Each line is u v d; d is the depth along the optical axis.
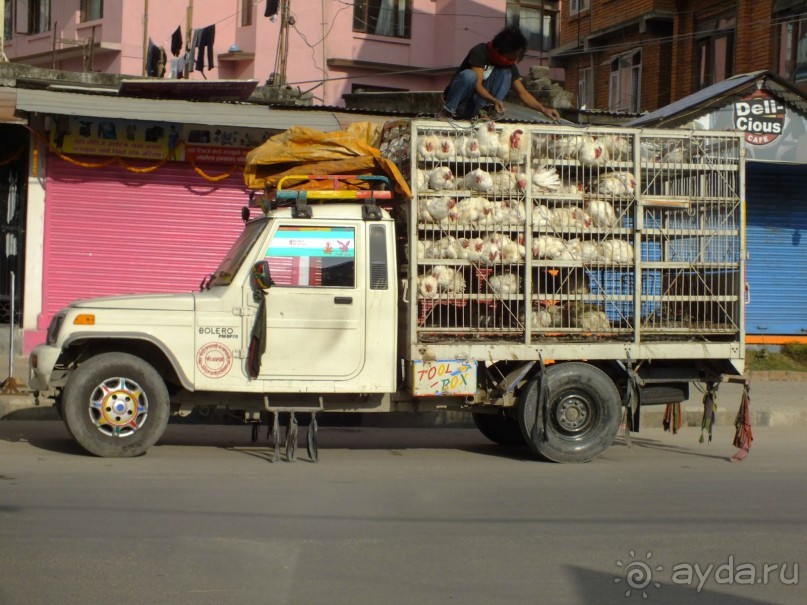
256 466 8.39
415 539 6.10
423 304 8.65
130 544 5.79
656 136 9.12
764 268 16.23
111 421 8.37
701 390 9.66
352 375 8.52
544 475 8.39
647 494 7.65
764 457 9.64
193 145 14.52
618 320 9.07
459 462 9.00
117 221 14.48
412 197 8.58
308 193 8.56
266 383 8.44
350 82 29.00
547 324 8.91
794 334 16.33
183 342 8.37
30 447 8.98
